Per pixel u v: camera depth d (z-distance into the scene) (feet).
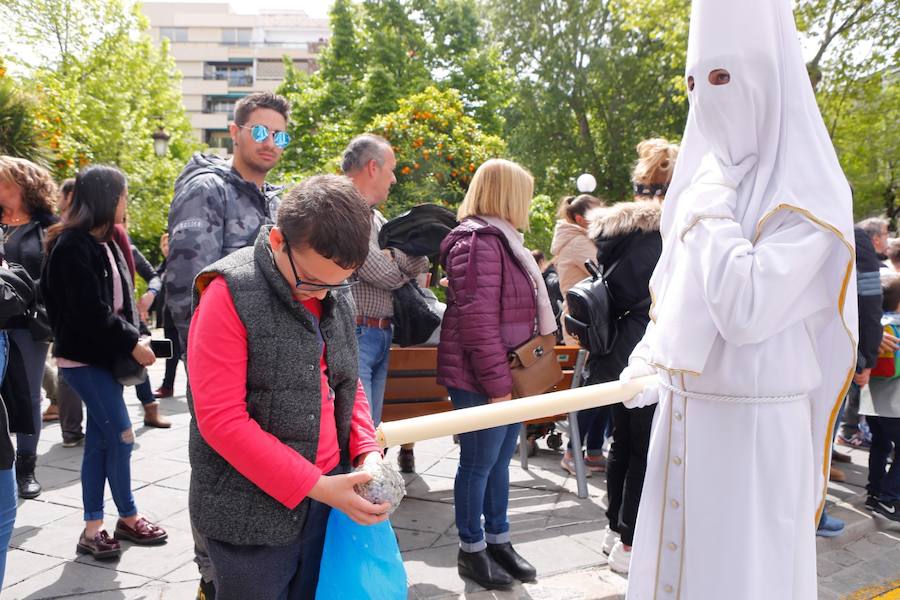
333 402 4.97
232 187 8.58
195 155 8.89
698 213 5.13
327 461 4.77
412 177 27.14
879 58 46.29
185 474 13.26
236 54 294.05
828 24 46.11
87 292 8.85
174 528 10.70
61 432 15.98
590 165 79.82
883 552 11.46
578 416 13.75
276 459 4.20
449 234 8.86
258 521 4.40
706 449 5.28
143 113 75.46
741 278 4.74
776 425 5.11
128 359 9.11
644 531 5.88
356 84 74.23
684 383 5.42
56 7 66.54
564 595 8.69
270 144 8.75
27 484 12.04
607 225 9.45
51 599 8.44
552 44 79.71
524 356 8.84
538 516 11.69
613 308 9.53
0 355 6.89
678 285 5.30
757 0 5.16
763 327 4.81
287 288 4.36
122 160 66.39
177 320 7.99
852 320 5.11
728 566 5.13
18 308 6.67
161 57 84.74
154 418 16.84
